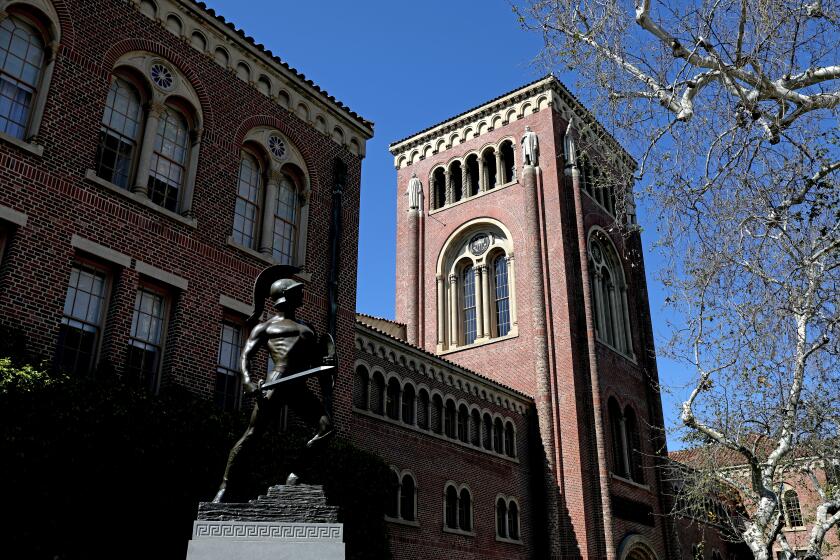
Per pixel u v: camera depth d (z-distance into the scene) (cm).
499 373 3912
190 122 1986
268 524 923
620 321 4344
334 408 2159
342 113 2508
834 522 1902
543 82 4300
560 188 4100
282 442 1772
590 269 4200
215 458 1596
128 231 1709
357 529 1894
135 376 1669
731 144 1378
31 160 1544
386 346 2728
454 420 3017
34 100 1606
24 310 1462
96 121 1703
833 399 1847
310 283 2209
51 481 1302
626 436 3966
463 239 4525
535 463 3516
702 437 2197
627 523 3588
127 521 1415
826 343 1625
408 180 4884
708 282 1525
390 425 2628
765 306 1525
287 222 2236
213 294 1881
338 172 2417
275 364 1052
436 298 4441
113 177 1755
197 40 2039
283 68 2294
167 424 1523
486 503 3053
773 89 1330
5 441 1242
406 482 2645
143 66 1867
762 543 1911
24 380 1291
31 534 1267
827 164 1373
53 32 1658
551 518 3372
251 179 2159
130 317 1669
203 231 1905
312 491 962
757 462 1980
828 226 1413
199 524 916
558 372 3691
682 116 1412
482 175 4500
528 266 3991
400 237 4797
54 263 1538
